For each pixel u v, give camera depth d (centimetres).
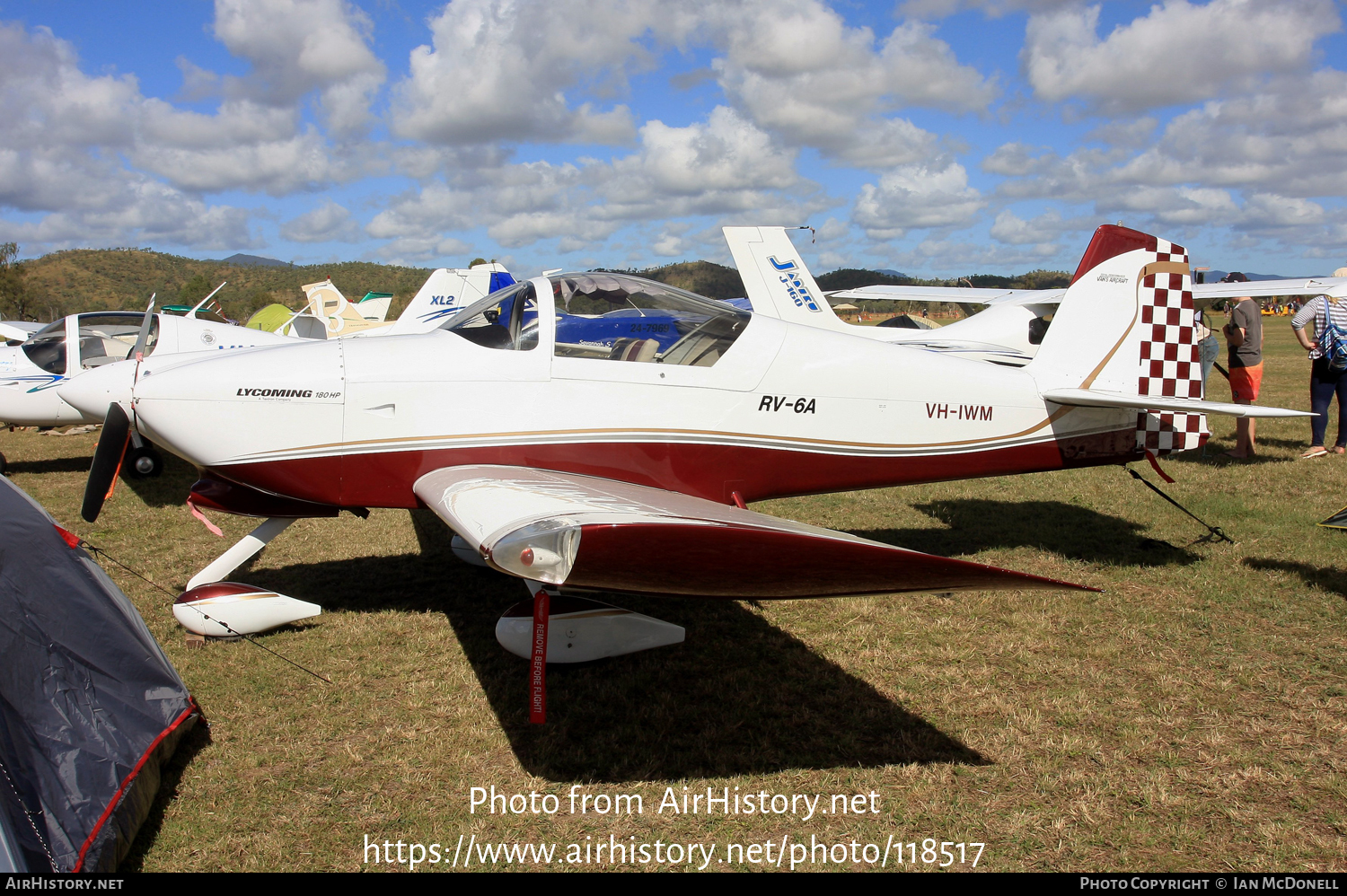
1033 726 271
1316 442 732
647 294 386
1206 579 414
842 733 270
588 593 409
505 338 374
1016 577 197
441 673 318
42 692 217
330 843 214
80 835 189
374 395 359
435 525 566
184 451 362
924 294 1350
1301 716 275
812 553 207
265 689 304
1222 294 1022
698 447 384
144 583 430
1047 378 439
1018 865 204
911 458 417
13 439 977
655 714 285
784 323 405
